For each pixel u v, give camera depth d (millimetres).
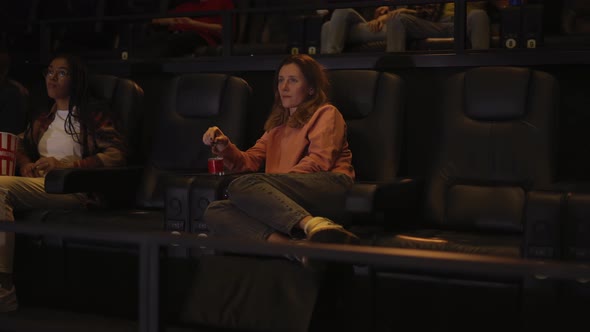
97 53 4199
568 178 2900
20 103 3350
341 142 2576
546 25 3584
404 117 2723
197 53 4004
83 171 2785
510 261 1257
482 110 2625
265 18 4293
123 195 3018
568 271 1217
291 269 2141
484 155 2596
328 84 2727
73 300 2748
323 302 2176
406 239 2266
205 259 2281
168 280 2549
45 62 3994
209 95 3027
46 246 2775
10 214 2732
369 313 2254
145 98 3617
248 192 2277
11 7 4516
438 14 3553
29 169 3029
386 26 3502
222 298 2184
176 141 3080
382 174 2645
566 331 2039
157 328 1577
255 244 1428
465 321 2160
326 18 3883
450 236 2387
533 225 2062
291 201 2254
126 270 2641
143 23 4207
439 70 3074
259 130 3428
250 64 3383
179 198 2473
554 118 2529
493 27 3564
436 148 2689
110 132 3084
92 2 4539
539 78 2574
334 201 2434
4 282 2561
